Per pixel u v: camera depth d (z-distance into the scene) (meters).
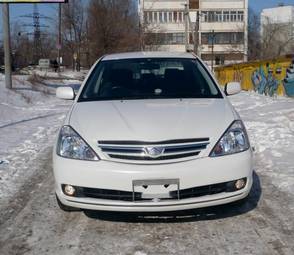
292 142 9.20
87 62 49.50
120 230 4.97
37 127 12.45
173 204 4.67
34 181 6.91
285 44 79.19
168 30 94.19
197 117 5.10
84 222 5.21
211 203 4.77
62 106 19.06
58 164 4.95
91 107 5.54
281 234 4.77
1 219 5.37
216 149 4.80
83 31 51.88
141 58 6.65
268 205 5.58
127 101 5.71
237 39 95.31
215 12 95.81
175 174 4.64
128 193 4.70
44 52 74.50
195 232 4.87
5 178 7.02
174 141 4.75
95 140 4.86
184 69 6.41
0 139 10.38
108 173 4.70
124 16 46.62
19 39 76.00
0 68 47.62
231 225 5.02
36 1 22.25
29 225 5.18
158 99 5.75
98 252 4.50
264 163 7.59
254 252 4.41
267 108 16.36
